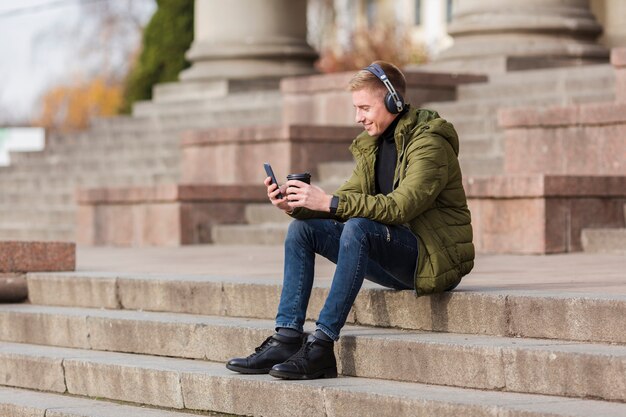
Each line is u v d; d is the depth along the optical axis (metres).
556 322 8.60
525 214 15.05
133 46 68.62
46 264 12.89
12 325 11.85
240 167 20.83
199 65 28.20
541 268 12.50
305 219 8.99
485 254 15.10
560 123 16.86
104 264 14.62
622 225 15.58
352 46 45.81
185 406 9.45
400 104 8.95
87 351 11.01
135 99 35.62
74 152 27.73
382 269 9.20
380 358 8.88
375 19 66.62
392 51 44.12
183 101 27.64
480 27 23.05
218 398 9.17
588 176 15.25
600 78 19.86
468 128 19.83
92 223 20.70
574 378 7.92
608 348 8.12
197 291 10.97
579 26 22.86
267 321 10.27
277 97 25.58
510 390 8.21
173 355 10.34
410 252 8.92
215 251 17.17
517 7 22.97
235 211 19.58
